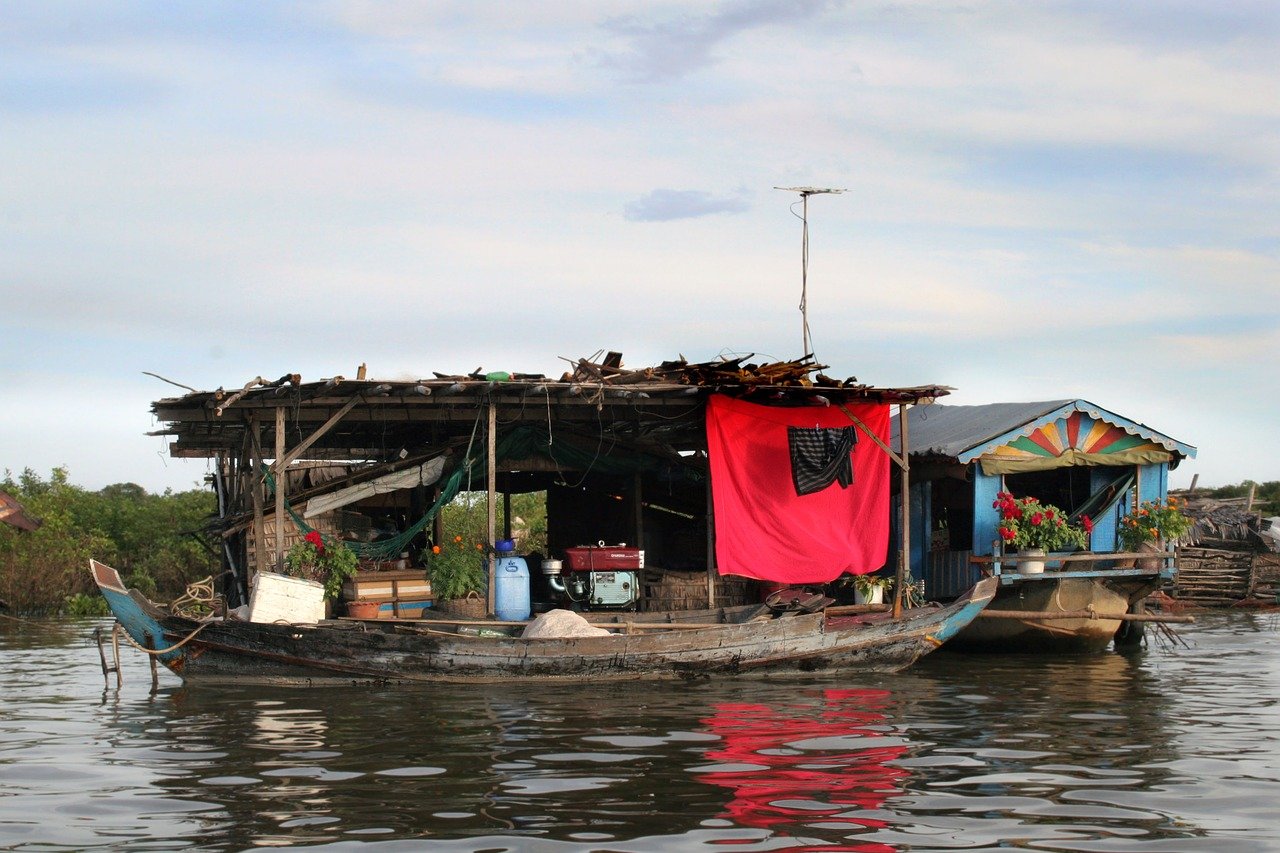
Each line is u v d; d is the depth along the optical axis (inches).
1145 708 571.5
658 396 750.5
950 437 894.4
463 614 733.3
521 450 800.9
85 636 1031.6
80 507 1697.8
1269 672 721.6
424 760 438.6
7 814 365.4
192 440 898.1
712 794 387.2
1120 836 342.3
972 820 358.3
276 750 459.2
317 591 669.9
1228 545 1349.7
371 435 911.0
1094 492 883.4
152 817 361.1
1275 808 374.0
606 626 676.7
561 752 453.4
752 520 759.1
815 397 766.5
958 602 724.0
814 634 684.7
